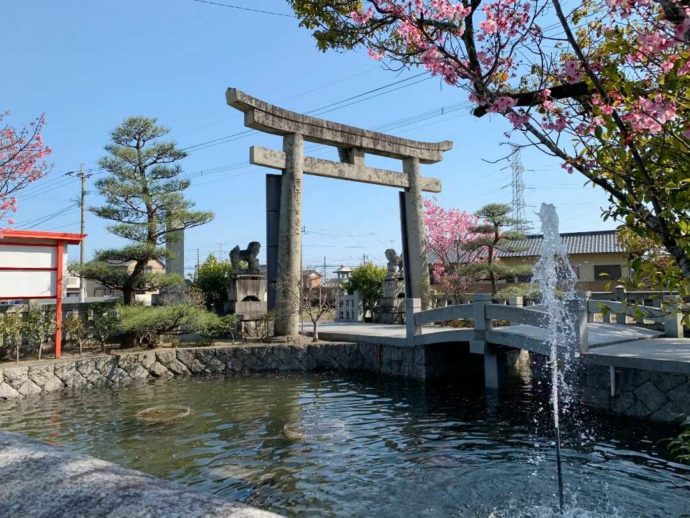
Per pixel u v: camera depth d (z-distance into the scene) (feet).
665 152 9.27
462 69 10.32
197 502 4.90
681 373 24.38
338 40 13.55
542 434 24.62
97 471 5.82
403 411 29.58
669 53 9.32
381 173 55.52
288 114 47.39
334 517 16.17
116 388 37.19
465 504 16.94
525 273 55.42
